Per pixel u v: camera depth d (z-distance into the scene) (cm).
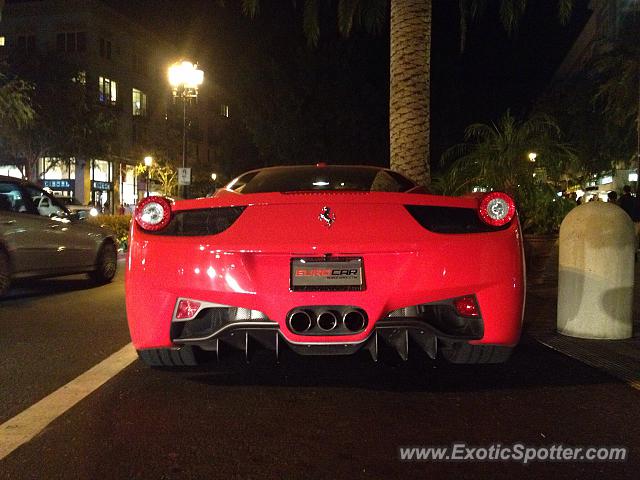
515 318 381
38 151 3550
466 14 1352
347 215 372
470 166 966
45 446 323
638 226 1438
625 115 2503
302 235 368
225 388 418
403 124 1009
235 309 379
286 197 379
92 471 293
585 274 558
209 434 337
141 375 451
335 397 398
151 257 383
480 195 420
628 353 506
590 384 426
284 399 394
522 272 388
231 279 369
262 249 367
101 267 1038
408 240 368
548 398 396
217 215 385
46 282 1095
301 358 494
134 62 5031
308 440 328
